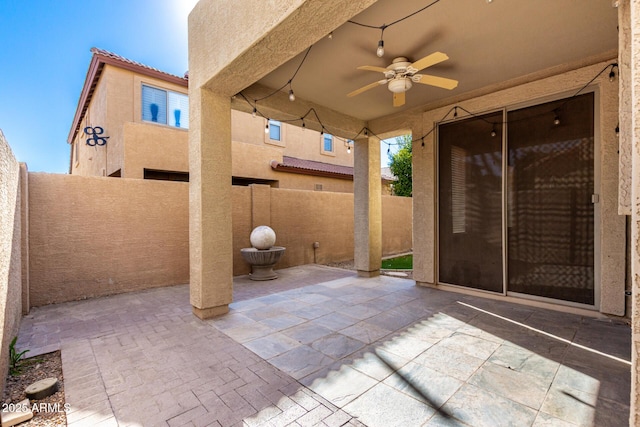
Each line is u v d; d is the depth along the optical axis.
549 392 2.55
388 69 4.01
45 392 2.59
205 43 4.28
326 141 15.90
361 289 6.17
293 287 6.45
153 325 4.25
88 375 2.93
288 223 8.90
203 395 2.60
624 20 1.72
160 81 9.84
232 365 3.10
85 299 5.63
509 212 5.19
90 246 5.75
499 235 5.30
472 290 5.66
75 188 5.63
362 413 2.33
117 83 9.09
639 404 1.07
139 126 7.93
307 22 2.98
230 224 4.75
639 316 1.06
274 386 2.72
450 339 3.64
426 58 3.63
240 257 7.85
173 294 5.97
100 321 4.43
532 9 3.32
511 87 5.12
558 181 4.68
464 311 4.68
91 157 11.21
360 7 2.78
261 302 5.30
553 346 3.41
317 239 9.70
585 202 4.44
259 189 8.22
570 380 2.72
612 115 4.18
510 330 3.89
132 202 6.24
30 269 5.17
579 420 2.20
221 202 4.64
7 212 3.21
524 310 4.70
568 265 4.59
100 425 2.25
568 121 4.59
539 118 4.87
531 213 4.95
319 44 4.02
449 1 3.18
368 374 2.88
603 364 3.00
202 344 3.61
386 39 3.90
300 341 3.65
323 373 2.92
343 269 8.61
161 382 2.80
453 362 3.07
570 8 3.30
